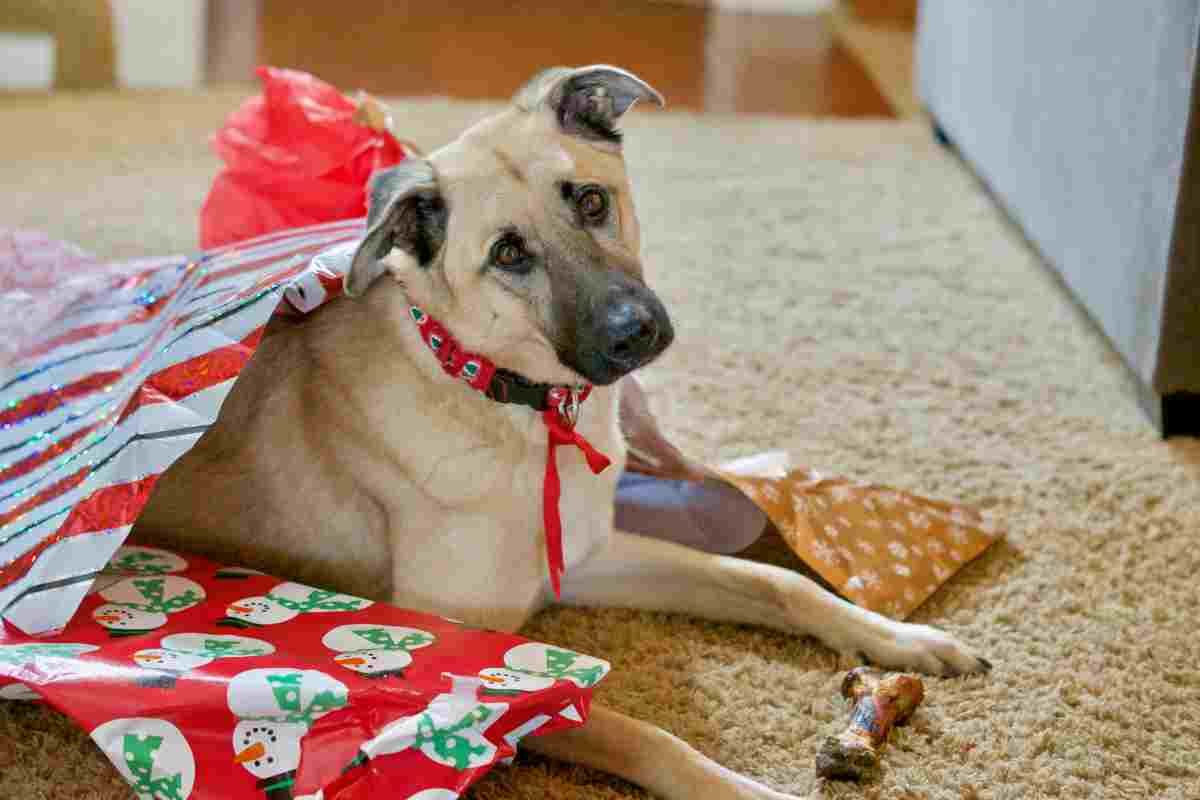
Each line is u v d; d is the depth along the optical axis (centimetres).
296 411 204
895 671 205
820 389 294
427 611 197
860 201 406
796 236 379
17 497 199
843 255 366
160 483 207
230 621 182
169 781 163
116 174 403
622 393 226
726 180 422
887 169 436
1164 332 261
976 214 396
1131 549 236
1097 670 205
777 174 429
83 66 488
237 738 164
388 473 197
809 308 333
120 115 457
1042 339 316
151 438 178
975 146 408
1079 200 310
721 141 461
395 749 160
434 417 194
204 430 177
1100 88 293
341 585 210
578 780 185
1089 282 305
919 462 265
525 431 196
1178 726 192
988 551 237
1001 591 226
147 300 229
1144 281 269
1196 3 242
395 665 171
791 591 212
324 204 245
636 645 215
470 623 197
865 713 188
